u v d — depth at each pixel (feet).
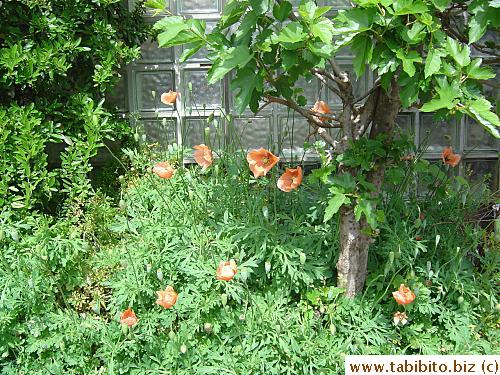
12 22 11.58
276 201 11.35
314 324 9.53
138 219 10.93
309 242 10.25
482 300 10.02
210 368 8.93
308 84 14.52
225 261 9.60
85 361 9.46
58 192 12.35
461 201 11.94
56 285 10.37
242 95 7.63
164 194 11.53
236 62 7.19
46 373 9.34
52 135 11.51
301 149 14.67
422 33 6.58
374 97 9.45
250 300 9.69
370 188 8.62
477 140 14.83
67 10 11.75
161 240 10.48
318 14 6.99
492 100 10.11
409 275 9.44
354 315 9.51
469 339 9.50
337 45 6.93
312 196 11.65
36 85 11.88
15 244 10.42
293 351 9.11
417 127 14.70
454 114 7.06
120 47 12.50
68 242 10.35
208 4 14.25
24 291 9.71
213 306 9.55
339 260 9.87
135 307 9.77
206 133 11.32
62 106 12.03
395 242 10.11
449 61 7.04
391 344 9.41
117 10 13.20
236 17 8.13
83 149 11.81
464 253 10.44
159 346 9.36
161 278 9.21
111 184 13.01
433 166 10.94
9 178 11.07
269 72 8.02
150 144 14.28
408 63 6.57
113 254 10.57
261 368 8.92
